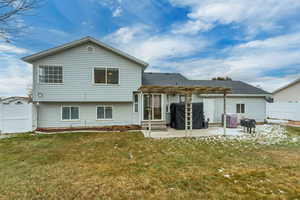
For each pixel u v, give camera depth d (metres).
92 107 11.22
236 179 3.68
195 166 4.47
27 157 5.29
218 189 3.26
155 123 11.00
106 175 3.92
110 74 10.95
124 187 3.35
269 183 3.49
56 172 4.09
